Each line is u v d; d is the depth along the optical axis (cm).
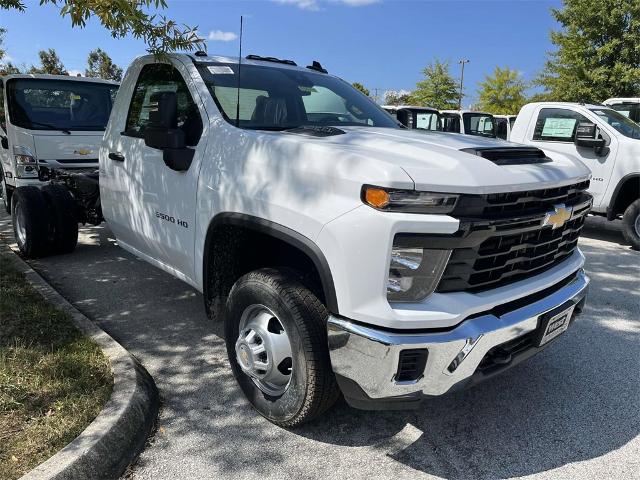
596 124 795
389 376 244
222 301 350
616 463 284
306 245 262
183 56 400
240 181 304
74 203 618
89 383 315
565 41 2264
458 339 244
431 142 300
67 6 354
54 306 427
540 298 288
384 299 240
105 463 259
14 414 284
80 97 809
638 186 771
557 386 363
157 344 410
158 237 396
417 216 236
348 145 282
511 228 259
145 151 405
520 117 899
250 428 306
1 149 849
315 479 267
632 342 439
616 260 712
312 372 273
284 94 390
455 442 299
